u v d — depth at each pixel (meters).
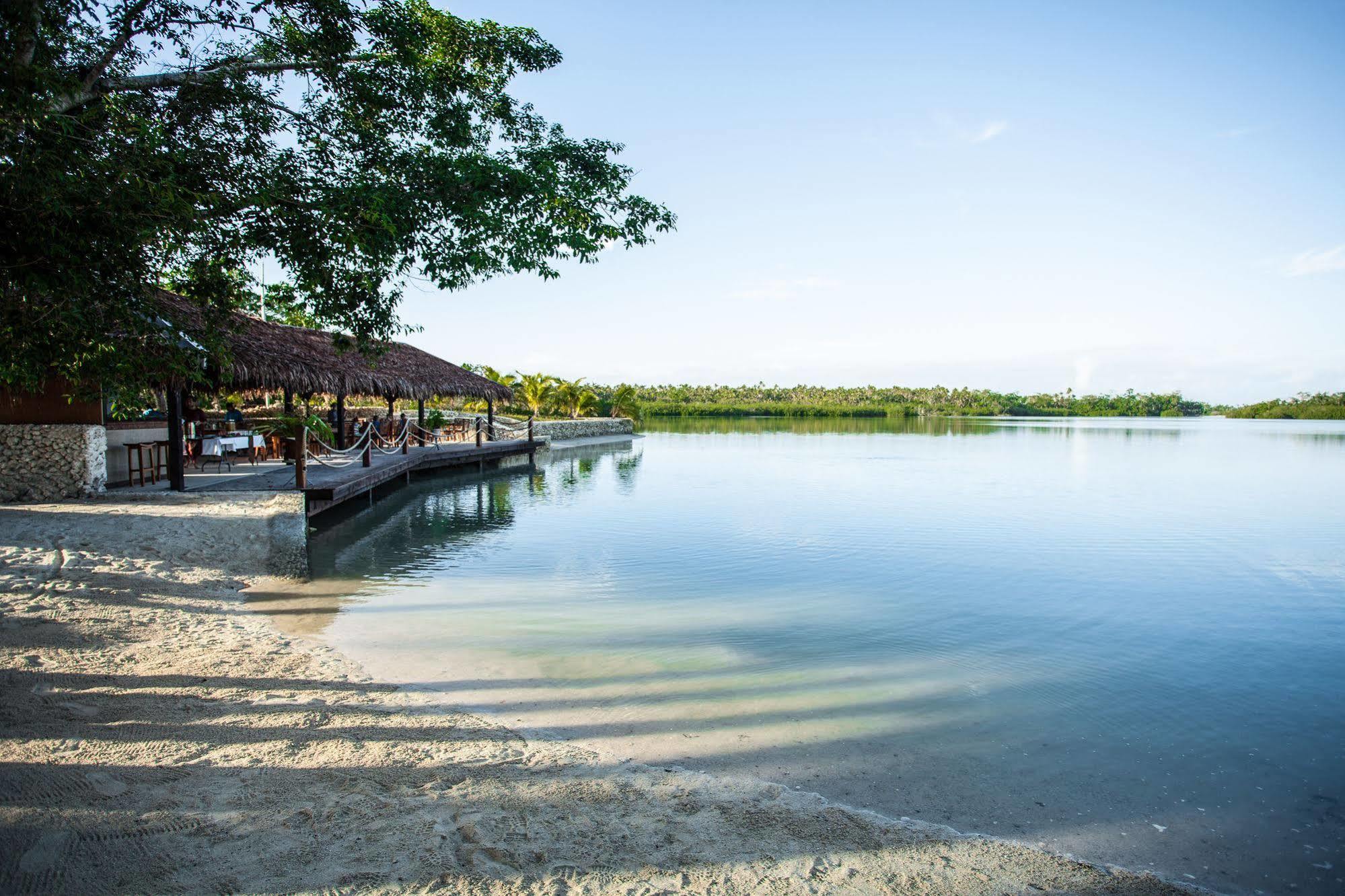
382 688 4.89
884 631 6.57
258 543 8.92
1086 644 6.29
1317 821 3.54
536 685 5.06
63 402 10.80
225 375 6.91
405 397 19.09
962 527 12.40
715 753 4.08
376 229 7.24
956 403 107.12
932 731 4.48
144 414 13.48
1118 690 5.23
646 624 6.63
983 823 3.44
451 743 4.09
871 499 16.00
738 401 100.69
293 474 13.66
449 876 2.84
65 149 4.54
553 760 3.92
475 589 7.84
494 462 24.81
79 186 4.46
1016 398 114.94
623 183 9.77
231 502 10.38
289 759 3.80
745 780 3.78
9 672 4.79
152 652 5.38
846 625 6.73
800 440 41.09
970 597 7.85
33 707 4.27
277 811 3.26
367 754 3.89
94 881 2.71
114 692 4.58
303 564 8.56
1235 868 3.15
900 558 9.84
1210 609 7.51
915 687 5.21
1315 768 4.10
